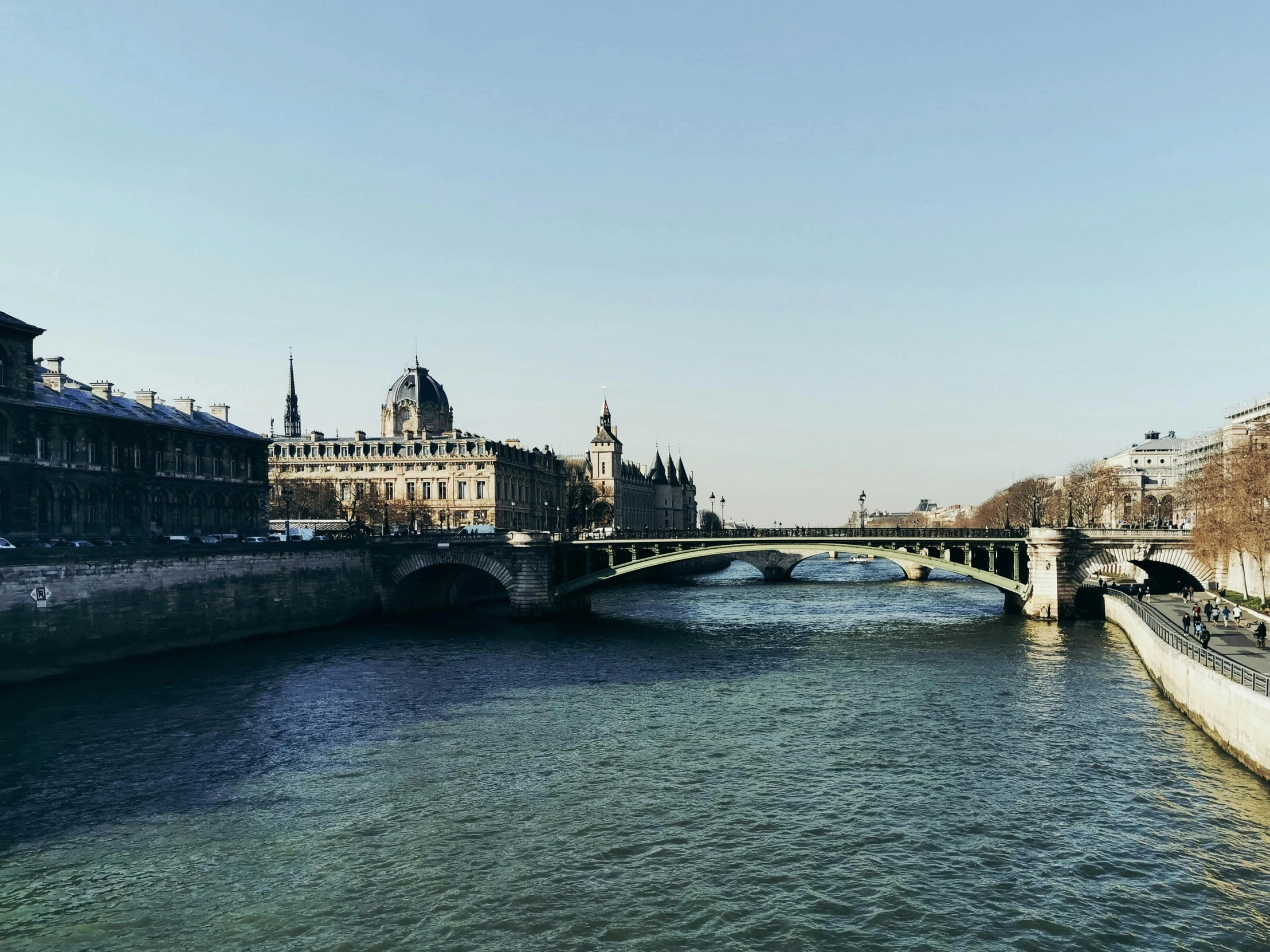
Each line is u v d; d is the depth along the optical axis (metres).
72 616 72.06
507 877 33.94
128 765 47.28
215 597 87.62
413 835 37.94
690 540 110.75
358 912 31.31
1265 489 87.75
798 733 53.12
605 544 112.75
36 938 29.81
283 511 162.50
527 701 62.09
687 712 58.56
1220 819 38.50
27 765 47.25
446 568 118.56
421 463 187.00
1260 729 42.31
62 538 90.50
